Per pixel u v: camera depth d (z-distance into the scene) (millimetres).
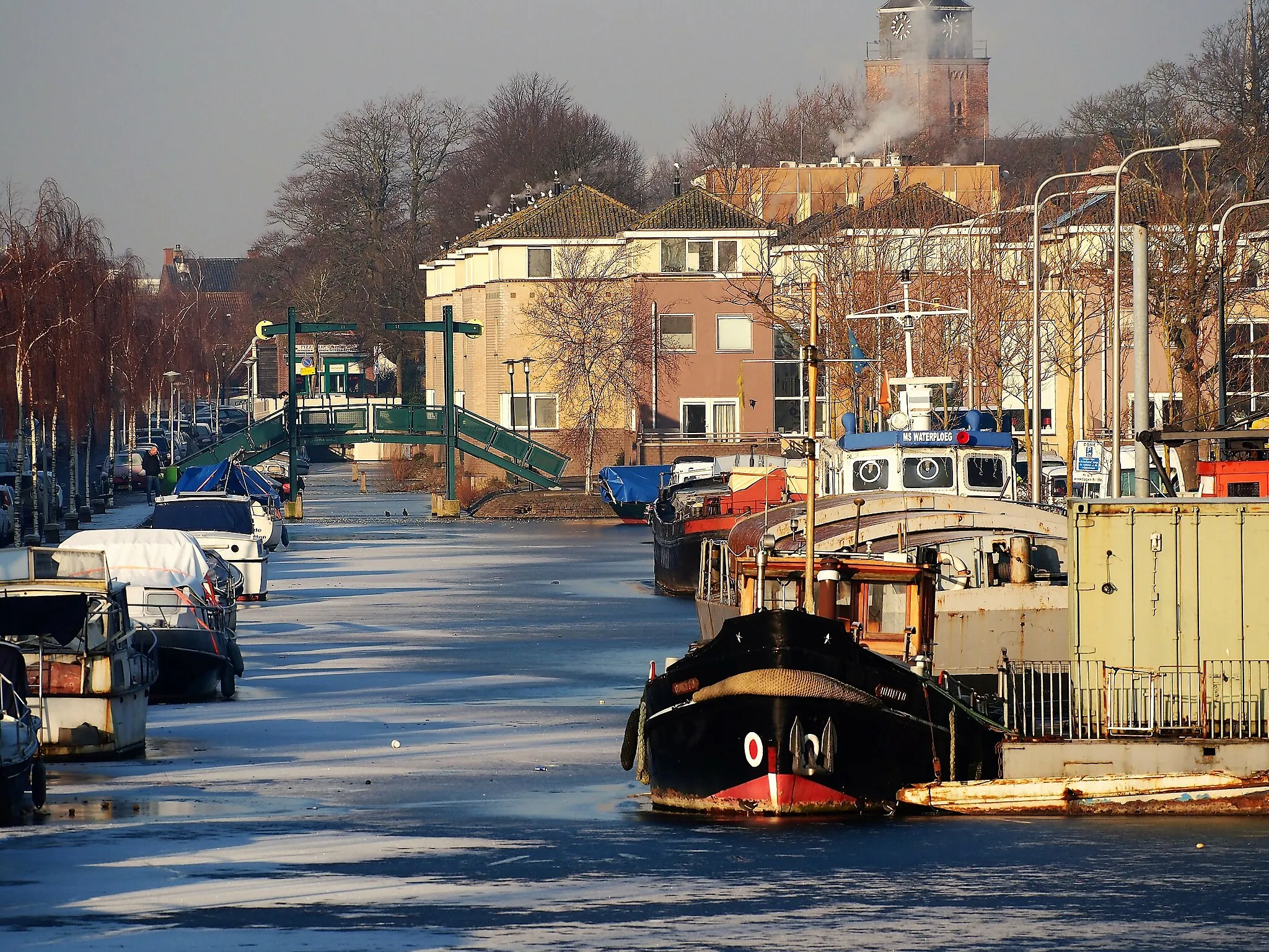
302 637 166125
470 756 104125
